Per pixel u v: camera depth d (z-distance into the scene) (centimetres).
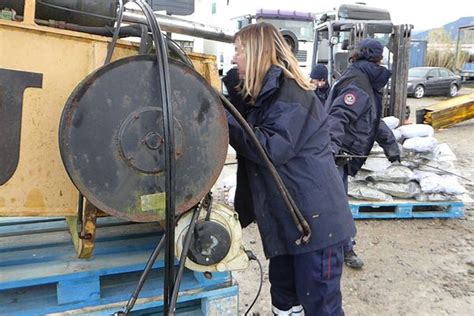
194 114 155
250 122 199
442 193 468
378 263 371
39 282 166
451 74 1944
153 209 152
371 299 314
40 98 149
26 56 145
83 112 139
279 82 193
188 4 230
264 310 295
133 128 145
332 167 205
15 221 217
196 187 159
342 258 212
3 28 141
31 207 153
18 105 146
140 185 149
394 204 466
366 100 317
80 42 153
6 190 148
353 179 477
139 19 170
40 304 170
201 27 209
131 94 145
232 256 175
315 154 198
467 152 840
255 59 195
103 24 171
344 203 207
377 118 337
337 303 209
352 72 328
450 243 413
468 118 1079
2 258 180
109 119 142
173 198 143
